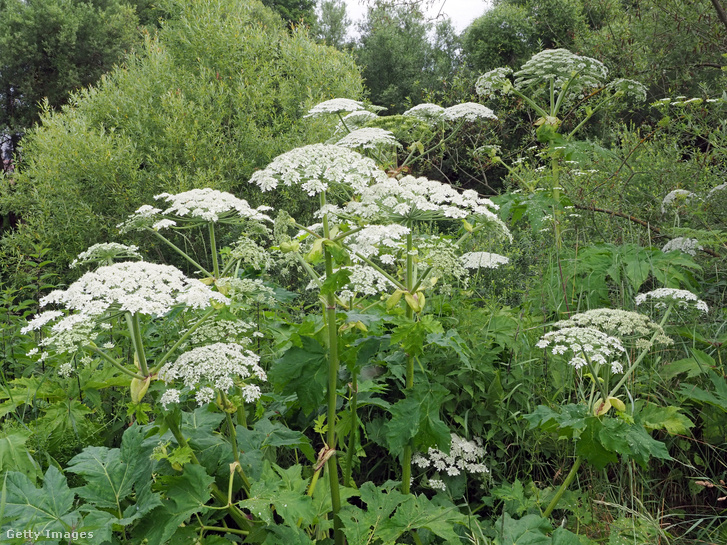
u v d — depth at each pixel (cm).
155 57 1002
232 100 938
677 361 329
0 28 1967
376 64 1850
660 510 293
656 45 770
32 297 598
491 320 367
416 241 308
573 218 518
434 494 315
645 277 386
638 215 562
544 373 343
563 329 264
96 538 187
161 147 920
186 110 882
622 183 570
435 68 1858
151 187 870
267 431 269
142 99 949
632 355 338
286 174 241
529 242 591
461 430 330
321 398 238
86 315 199
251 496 212
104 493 220
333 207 261
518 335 346
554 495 285
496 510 293
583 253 432
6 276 853
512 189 771
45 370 388
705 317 397
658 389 328
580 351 251
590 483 299
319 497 249
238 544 263
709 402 299
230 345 229
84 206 864
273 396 284
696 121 621
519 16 1456
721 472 309
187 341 244
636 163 610
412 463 312
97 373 324
